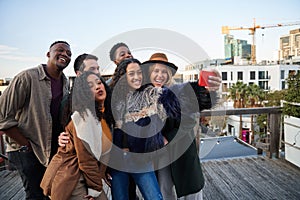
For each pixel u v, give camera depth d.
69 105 1.17
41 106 1.50
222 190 2.35
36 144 1.54
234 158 3.13
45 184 1.15
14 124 1.45
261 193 2.28
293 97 2.90
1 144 2.89
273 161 3.06
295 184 2.43
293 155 2.89
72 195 1.13
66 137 1.17
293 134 2.88
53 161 1.20
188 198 1.46
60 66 1.54
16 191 2.41
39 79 1.50
